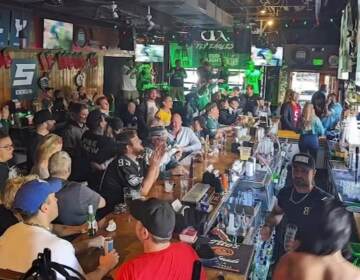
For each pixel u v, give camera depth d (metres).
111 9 7.10
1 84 7.82
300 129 8.57
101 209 3.61
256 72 13.66
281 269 1.85
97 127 4.93
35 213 2.31
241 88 13.78
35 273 1.81
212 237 3.16
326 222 1.78
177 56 13.95
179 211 3.08
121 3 7.32
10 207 2.79
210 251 2.66
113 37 11.42
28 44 8.17
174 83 12.83
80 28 9.79
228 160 5.17
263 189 4.80
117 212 3.32
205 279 2.25
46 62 8.95
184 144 5.45
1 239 2.35
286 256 1.87
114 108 10.66
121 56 11.97
